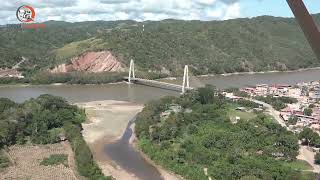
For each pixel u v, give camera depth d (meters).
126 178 83.44
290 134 107.25
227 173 78.12
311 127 120.19
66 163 92.19
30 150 102.25
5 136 104.62
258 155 91.38
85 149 92.75
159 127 114.19
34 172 86.31
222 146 96.94
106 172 86.94
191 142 100.31
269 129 112.50
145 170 88.06
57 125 120.69
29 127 113.69
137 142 109.75
